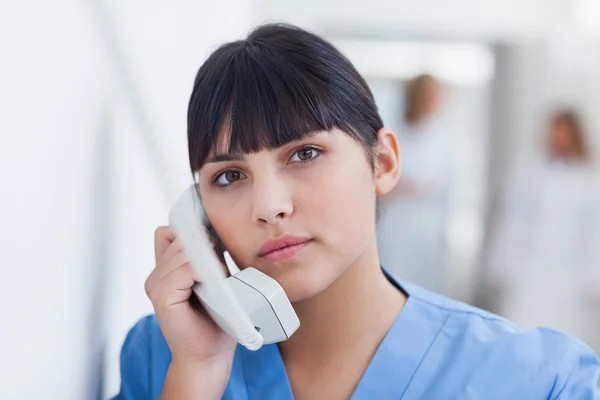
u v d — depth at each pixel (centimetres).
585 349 71
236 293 61
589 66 326
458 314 75
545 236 264
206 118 63
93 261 65
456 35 337
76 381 63
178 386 68
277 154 62
